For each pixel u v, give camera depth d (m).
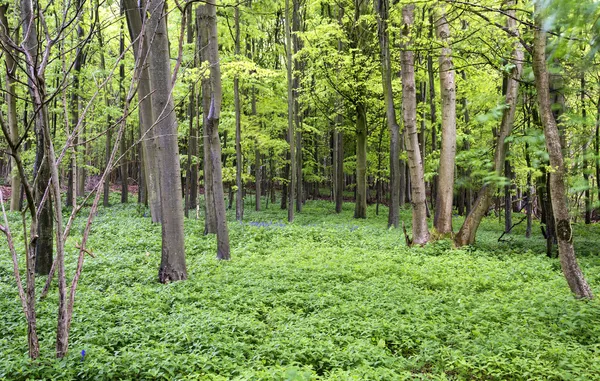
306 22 23.36
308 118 27.52
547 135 7.85
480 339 6.10
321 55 21.19
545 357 5.54
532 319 6.82
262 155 29.42
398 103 21.89
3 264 10.39
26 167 20.64
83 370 4.79
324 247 13.76
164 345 5.52
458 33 11.58
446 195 14.22
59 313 5.11
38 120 9.23
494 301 8.01
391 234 16.62
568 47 2.99
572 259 7.96
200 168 28.11
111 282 9.35
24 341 5.69
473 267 11.05
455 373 5.37
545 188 12.95
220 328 6.21
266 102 23.42
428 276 9.81
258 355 5.45
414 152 13.96
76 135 4.92
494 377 5.21
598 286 8.84
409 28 13.20
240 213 20.00
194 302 7.84
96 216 20.78
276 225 17.81
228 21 19.28
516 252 13.36
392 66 19.08
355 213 23.91
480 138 18.75
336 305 7.61
